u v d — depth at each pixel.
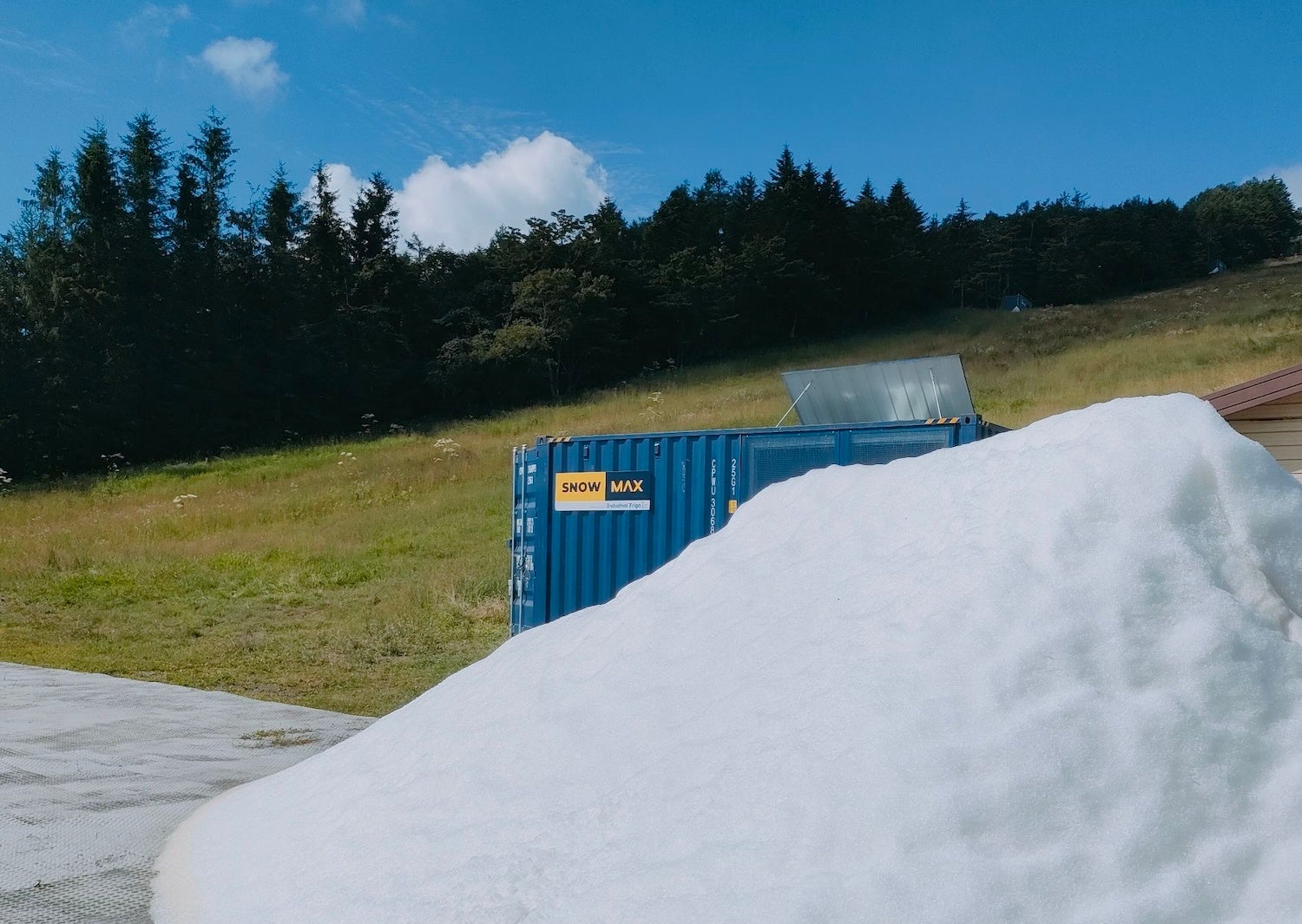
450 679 4.92
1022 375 27.58
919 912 2.09
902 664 2.74
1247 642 2.57
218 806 5.02
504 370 47.91
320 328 46.66
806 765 2.54
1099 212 90.56
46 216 42.06
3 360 36.78
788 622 3.31
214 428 40.91
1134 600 2.67
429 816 3.35
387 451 28.98
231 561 16.69
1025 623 2.69
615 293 53.50
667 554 8.53
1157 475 2.94
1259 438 8.40
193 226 45.25
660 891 2.38
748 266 57.84
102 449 38.19
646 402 34.53
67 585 15.23
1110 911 2.07
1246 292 49.47
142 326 40.56
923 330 55.06
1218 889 2.12
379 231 53.44
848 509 3.89
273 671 10.30
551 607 9.20
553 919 2.46
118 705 8.13
